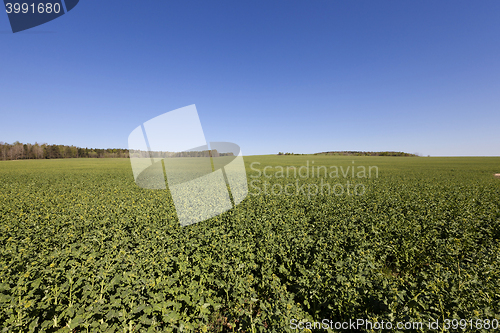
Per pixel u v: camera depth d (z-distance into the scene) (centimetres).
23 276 509
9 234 834
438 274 552
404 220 1026
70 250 686
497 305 456
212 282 585
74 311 454
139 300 470
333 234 852
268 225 950
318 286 525
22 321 424
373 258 683
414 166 5588
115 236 844
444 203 1391
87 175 3475
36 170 4291
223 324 508
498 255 655
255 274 659
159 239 789
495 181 2766
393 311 438
